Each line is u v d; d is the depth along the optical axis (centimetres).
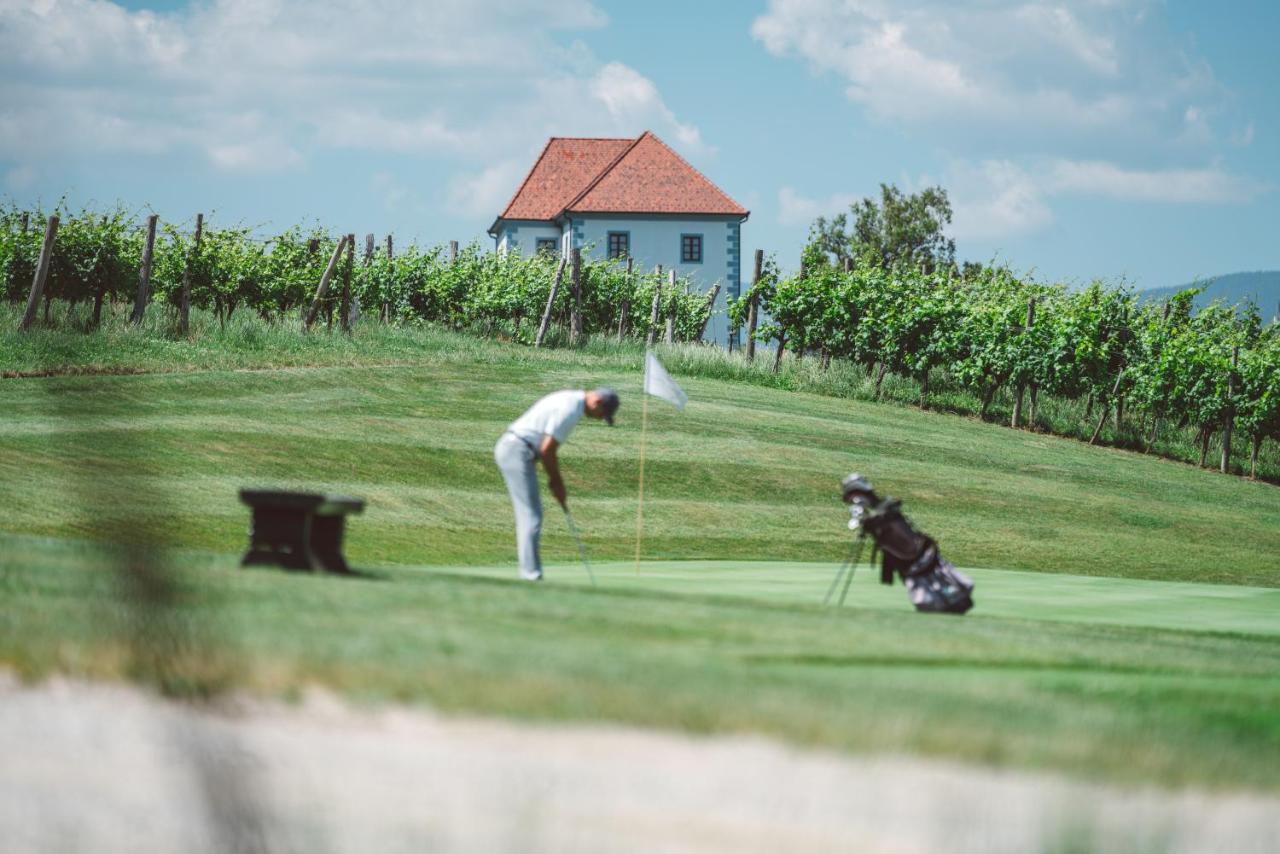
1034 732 841
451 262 8106
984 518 3838
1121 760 802
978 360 6662
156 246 6328
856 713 847
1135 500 4641
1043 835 682
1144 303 8069
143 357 4791
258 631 966
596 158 14262
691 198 13275
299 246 7050
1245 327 8150
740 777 731
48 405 3800
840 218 18888
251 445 3531
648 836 650
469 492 3391
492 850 629
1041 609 1994
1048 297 7512
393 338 6353
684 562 2669
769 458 4353
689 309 9531
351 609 1113
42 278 4906
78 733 758
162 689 827
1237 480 6119
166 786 690
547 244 13775
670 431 4706
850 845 654
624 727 798
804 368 6994
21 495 2611
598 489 3653
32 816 656
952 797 725
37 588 1110
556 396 1841
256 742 750
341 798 682
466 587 1384
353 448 3688
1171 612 2036
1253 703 1022
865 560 2873
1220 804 753
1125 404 6912
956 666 1112
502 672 882
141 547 1551
